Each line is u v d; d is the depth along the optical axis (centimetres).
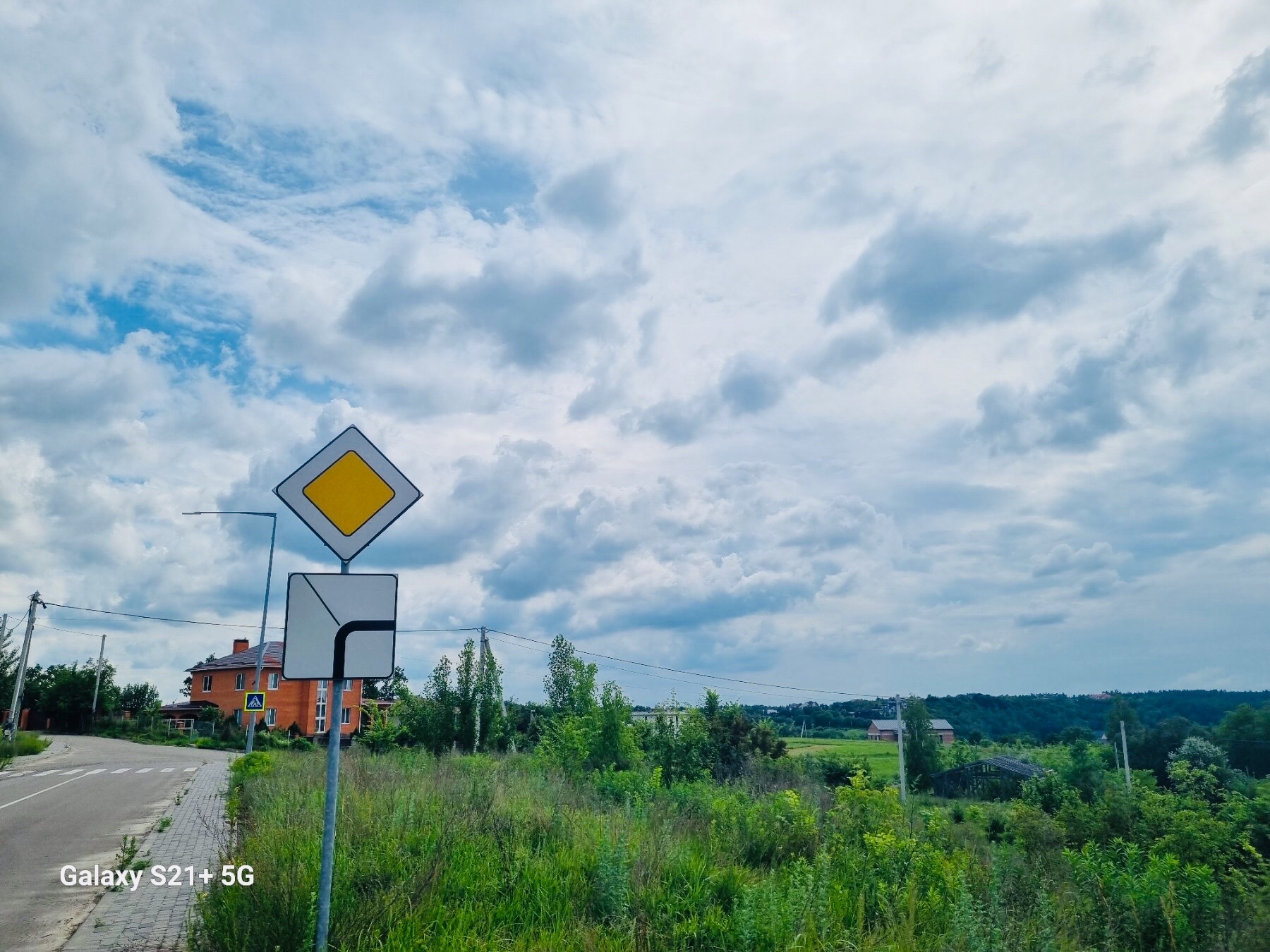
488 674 3002
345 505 568
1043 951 639
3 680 5481
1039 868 917
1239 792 1552
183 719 7012
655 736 2411
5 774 2858
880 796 1330
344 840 807
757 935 607
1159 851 1409
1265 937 778
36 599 4491
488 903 672
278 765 2152
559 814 997
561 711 2883
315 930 527
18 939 732
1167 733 4847
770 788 1986
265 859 732
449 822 869
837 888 762
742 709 3033
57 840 1321
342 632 545
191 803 1812
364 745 2989
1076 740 4375
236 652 7362
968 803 3241
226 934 580
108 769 3050
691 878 774
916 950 623
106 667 6525
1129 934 804
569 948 590
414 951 555
